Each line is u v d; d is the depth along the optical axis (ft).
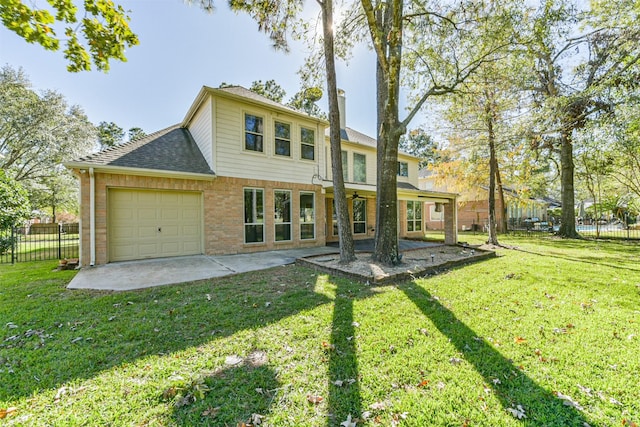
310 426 6.18
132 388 7.44
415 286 17.11
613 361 8.71
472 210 78.84
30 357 8.95
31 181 61.57
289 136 35.70
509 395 7.22
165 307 13.55
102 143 100.89
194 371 8.21
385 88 23.61
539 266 23.47
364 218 48.47
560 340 10.09
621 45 28.12
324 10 22.90
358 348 9.50
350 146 46.03
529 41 22.27
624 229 66.08
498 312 12.80
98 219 23.81
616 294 15.53
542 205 78.74
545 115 34.50
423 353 9.19
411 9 21.89
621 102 28.66
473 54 24.90
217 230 29.66
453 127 44.04
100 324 11.58
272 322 11.66
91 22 12.24
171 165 27.99
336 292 15.80
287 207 35.32
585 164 48.96
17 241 30.63
